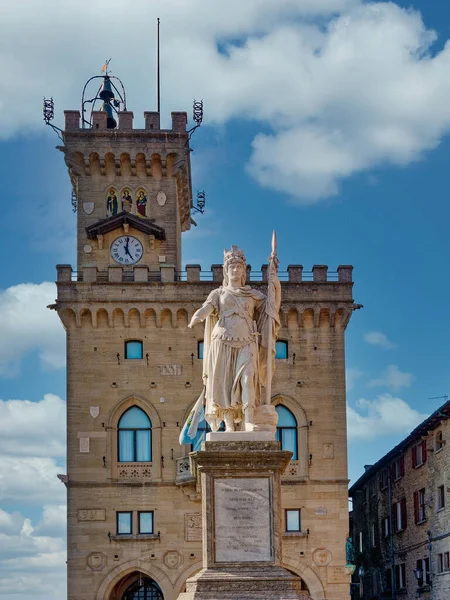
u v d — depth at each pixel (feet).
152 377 234.38
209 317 78.95
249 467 73.15
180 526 228.63
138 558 227.20
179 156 252.21
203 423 232.53
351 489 329.31
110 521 228.84
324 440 233.55
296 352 236.63
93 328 235.81
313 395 235.40
